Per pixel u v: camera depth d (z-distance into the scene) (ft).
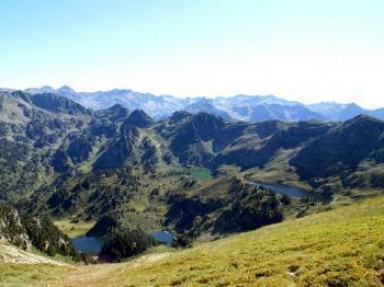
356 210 172.45
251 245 137.80
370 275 78.54
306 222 175.32
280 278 85.87
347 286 77.25
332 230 129.80
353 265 83.66
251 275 93.20
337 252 95.40
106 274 164.86
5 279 160.04
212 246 166.40
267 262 101.71
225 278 95.25
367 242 98.37
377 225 120.06
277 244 127.65
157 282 110.83
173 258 154.81
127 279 132.67
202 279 100.68
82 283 147.13
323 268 85.40
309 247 113.09
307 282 81.66
